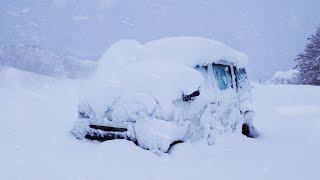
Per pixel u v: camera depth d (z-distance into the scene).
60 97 12.45
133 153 4.54
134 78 5.24
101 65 5.93
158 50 6.00
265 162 4.83
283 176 4.17
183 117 5.11
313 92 19.56
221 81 6.43
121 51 5.96
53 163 4.16
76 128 5.51
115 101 5.17
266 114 11.97
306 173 4.32
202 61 5.96
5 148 4.75
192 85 5.13
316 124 9.38
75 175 3.77
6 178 3.57
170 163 4.42
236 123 6.65
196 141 5.38
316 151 5.68
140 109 4.95
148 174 3.96
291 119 10.62
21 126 6.46
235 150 5.43
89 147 4.94
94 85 5.55
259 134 7.54
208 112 5.68
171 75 5.17
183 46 5.98
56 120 7.65
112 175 3.85
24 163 4.11
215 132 5.76
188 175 4.03
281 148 5.93
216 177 4.03
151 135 4.74
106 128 5.19
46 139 5.39
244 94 7.15
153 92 4.98
